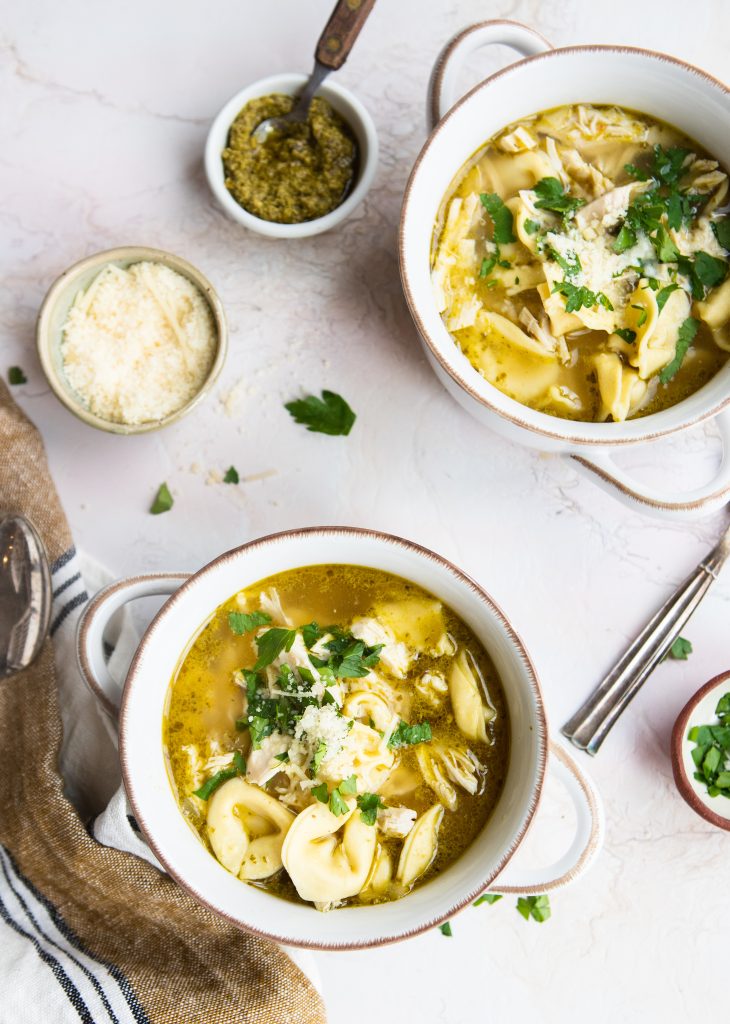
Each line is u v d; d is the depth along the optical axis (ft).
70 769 1.85
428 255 1.71
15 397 1.91
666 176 1.73
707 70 1.91
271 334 1.90
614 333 1.71
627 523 1.90
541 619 1.90
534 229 1.71
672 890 1.88
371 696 1.66
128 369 1.84
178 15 1.91
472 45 1.69
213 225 1.91
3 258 1.91
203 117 1.91
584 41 1.90
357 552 1.64
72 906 1.81
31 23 1.91
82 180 1.91
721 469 1.67
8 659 1.82
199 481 1.90
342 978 1.87
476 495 1.90
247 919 1.59
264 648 1.65
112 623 1.87
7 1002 1.73
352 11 1.77
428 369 1.90
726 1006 1.87
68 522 1.88
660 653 1.86
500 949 1.88
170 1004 1.75
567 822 1.88
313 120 1.84
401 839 1.65
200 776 1.67
